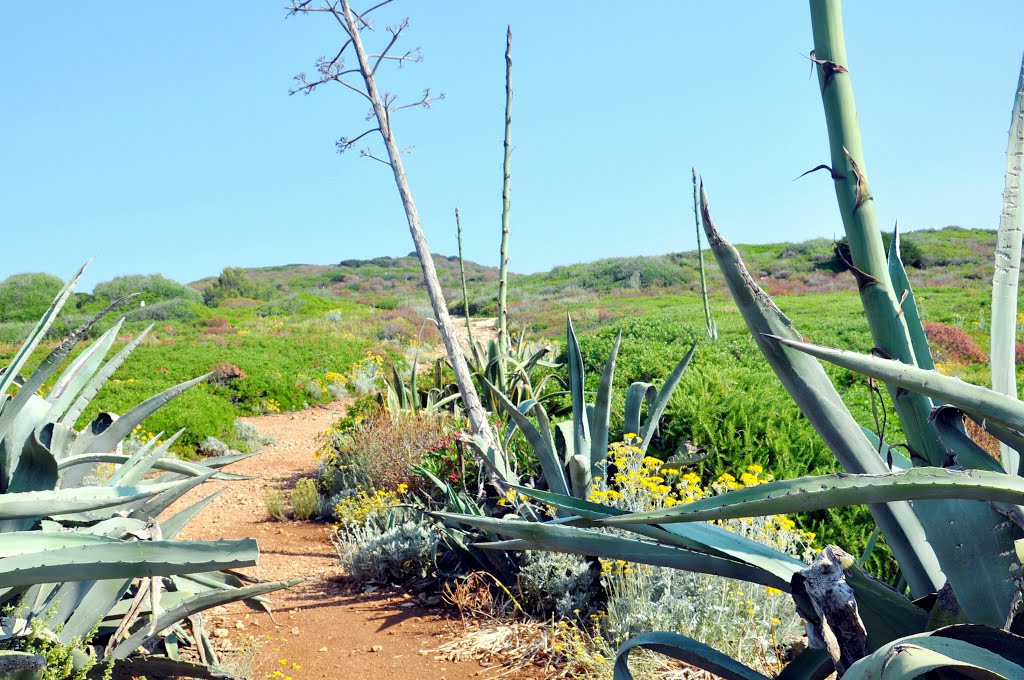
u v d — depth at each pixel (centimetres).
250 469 1098
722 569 154
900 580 192
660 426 579
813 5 145
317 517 784
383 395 995
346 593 512
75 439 266
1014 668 101
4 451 239
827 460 496
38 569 176
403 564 530
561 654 375
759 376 653
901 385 111
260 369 1978
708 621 354
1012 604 121
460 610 453
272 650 405
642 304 4059
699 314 2808
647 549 159
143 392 1465
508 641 401
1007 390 144
